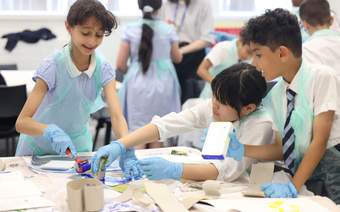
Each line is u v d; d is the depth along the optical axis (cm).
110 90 181
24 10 437
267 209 120
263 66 146
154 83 316
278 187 133
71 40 164
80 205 117
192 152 177
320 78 147
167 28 315
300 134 149
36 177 146
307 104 148
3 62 434
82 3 155
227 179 147
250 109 145
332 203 127
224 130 132
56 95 175
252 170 147
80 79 174
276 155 152
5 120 303
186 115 160
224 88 141
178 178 142
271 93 156
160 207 120
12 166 157
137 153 174
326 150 151
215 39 383
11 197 126
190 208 122
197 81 364
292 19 145
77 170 148
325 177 152
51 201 125
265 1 494
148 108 318
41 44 442
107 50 452
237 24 483
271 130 151
